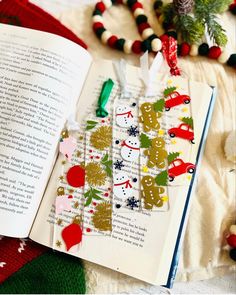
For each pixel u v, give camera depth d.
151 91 0.30
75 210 0.27
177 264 0.27
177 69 0.31
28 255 0.27
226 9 0.34
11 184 0.26
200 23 0.32
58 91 0.29
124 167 0.28
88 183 0.28
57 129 0.28
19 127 0.27
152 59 0.33
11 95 0.28
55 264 0.27
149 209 0.27
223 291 0.28
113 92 0.30
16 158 0.26
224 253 0.28
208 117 0.30
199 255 0.28
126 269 0.26
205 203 0.29
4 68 0.29
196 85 0.30
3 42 0.30
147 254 0.26
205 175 0.29
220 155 0.30
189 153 0.28
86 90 0.30
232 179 0.30
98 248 0.26
